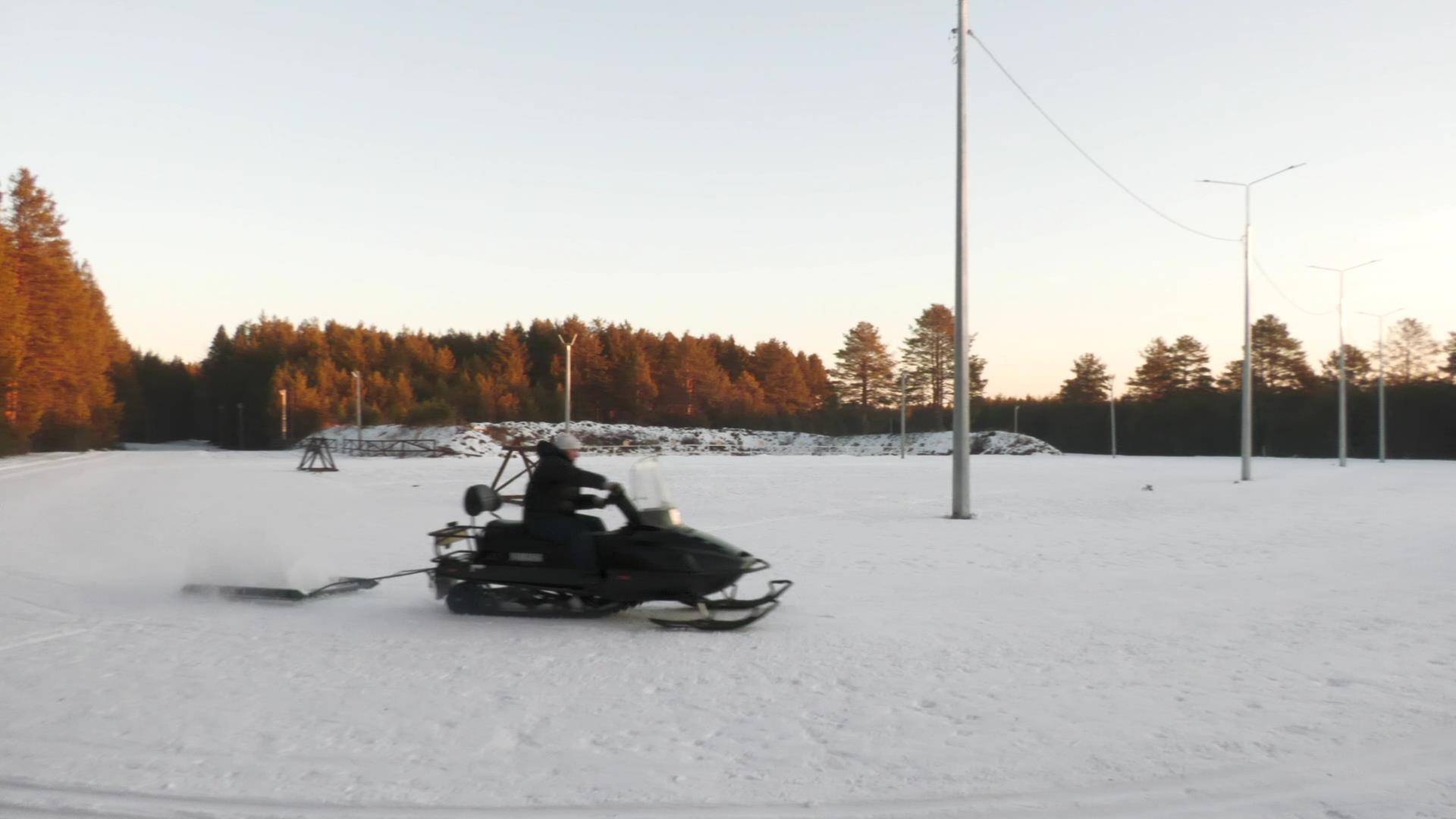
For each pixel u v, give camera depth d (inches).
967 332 797.9
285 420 3853.3
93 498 933.2
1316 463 2201.0
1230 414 3380.9
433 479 1344.7
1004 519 784.9
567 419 2000.5
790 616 360.8
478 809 175.8
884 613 365.1
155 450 3459.6
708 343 5570.9
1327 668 275.9
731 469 1774.1
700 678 267.0
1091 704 239.1
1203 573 477.1
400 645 307.9
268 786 186.9
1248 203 1401.3
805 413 4557.1
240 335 5319.9
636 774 192.4
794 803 178.1
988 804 177.0
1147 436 3575.3
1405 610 370.3
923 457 2874.0
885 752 205.0
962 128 810.8
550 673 273.1
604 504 358.6
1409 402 2989.7
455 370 4877.0
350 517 765.3
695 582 333.7
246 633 325.4
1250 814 171.8
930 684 259.4
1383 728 219.1
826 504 943.0
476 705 240.2
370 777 191.5
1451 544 599.2
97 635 320.8
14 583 426.9
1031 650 300.8
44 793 183.6
